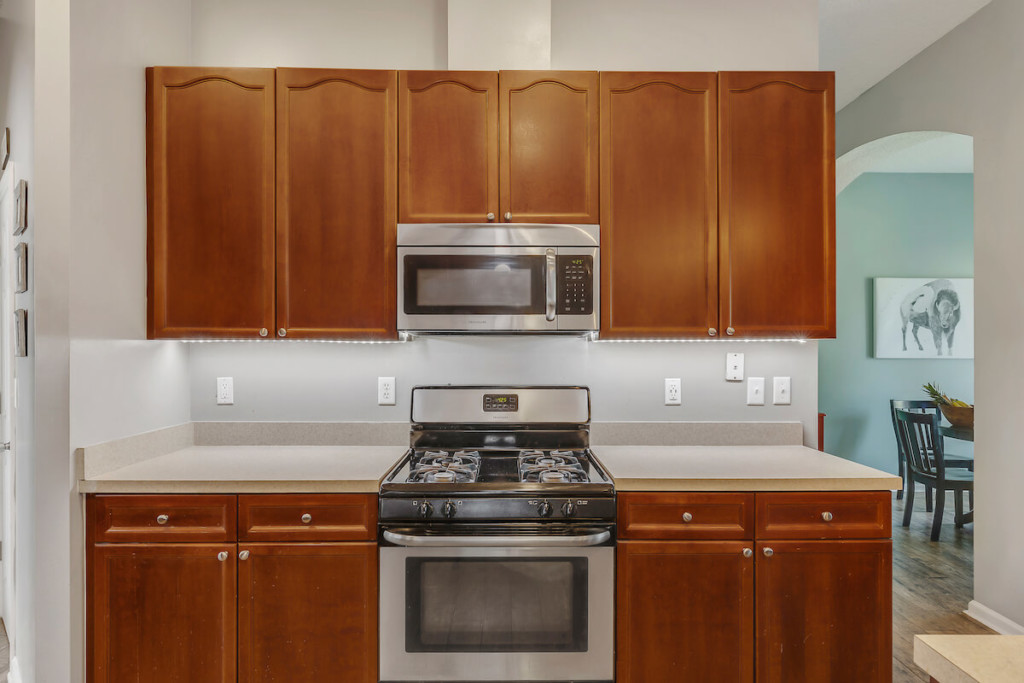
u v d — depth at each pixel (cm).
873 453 508
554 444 227
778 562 180
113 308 191
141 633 178
